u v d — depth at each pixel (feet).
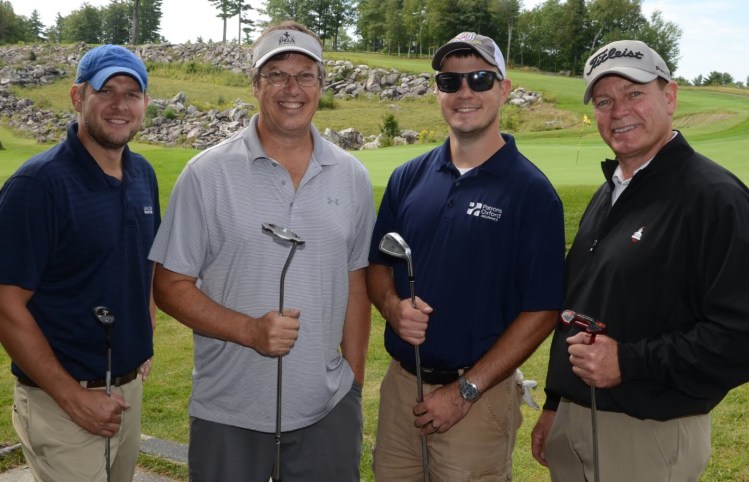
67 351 9.52
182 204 9.24
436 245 9.80
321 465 9.83
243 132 9.65
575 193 31.91
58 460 9.46
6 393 17.28
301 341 9.34
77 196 9.26
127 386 10.23
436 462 10.12
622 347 8.11
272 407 9.35
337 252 9.62
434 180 10.09
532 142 75.51
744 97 156.87
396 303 9.74
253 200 9.18
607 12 290.76
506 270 9.59
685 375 7.79
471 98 9.68
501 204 9.50
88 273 9.42
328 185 9.62
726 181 7.89
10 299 8.84
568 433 9.46
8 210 8.85
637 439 8.63
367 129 130.21
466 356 9.66
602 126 9.14
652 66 8.68
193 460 9.66
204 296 9.21
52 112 151.53
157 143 130.21
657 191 8.41
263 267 9.18
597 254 8.87
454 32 293.64
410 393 10.36
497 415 9.96
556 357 9.32
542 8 302.86
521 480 12.87
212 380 9.45
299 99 9.34
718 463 12.75
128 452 10.58
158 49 223.92
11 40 359.25
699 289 7.94
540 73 281.54
